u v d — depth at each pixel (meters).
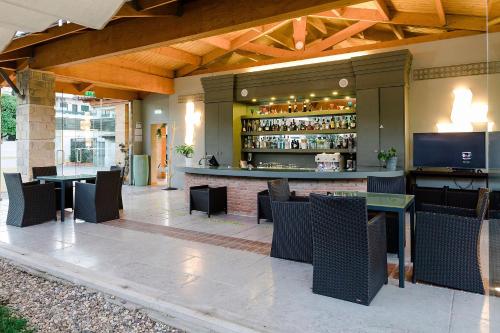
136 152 12.23
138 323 2.61
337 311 2.63
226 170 6.34
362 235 2.71
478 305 2.72
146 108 12.23
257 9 4.82
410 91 7.45
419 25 7.07
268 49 9.14
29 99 7.70
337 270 2.85
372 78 7.17
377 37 8.59
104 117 12.48
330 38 8.27
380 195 3.86
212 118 9.34
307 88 7.97
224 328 2.42
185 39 5.57
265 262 3.77
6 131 16.09
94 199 5.70
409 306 2.71
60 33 5.88
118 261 3.80
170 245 4.43
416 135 7.18
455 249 3.03
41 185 5.67
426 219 3.15
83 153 11.59
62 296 3.08
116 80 9.19
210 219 6.08
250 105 9.62
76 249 4.24
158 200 8.48
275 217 3.92
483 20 6.63
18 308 2.85
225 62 10.50
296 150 8.53
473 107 6.86
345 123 8.06
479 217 3.08
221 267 3.61
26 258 3.90
